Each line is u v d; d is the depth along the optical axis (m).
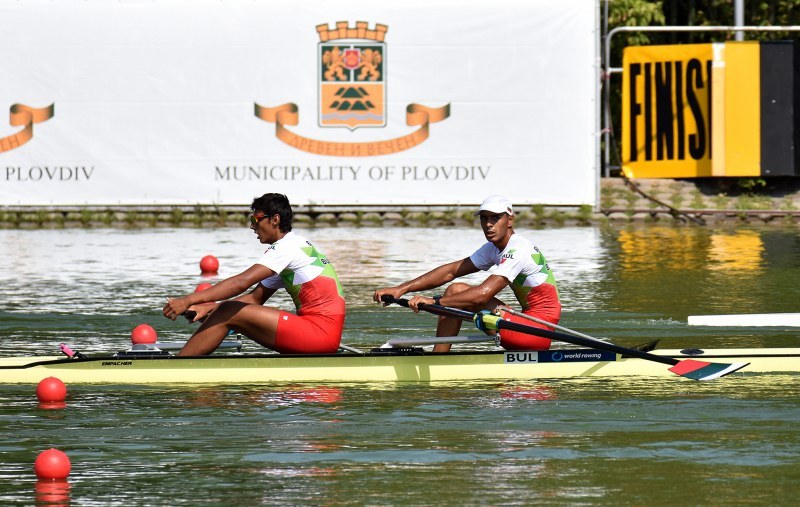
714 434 31.75
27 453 30.05
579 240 78.19
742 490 27.25
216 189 88.94
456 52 88.19
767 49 91.62
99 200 88.69
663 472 28.56
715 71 91.44
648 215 91.56
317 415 33.66
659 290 56.19
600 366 38.53
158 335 45.75
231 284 36.41
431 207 91.06
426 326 48.16
